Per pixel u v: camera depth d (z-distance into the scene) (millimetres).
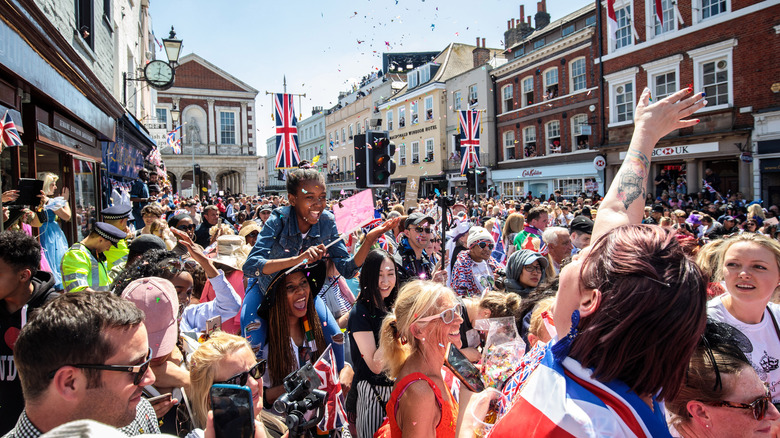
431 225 5133
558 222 12180
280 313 2764
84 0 7844
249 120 36062
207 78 34969
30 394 1280
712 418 1414
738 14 14930
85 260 3656
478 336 3115
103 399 1312
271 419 2154
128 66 13961
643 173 1404
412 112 34375
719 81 15750
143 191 10602
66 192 6684
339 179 46656
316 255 2744
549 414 1019
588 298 1059
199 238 7574
